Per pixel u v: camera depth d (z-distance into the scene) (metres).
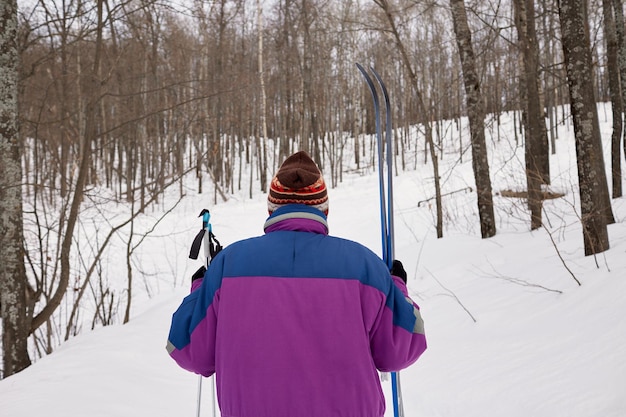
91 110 6.31
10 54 4.77
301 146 28.42
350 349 1.27
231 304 1.31
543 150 10.00
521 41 9.49
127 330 5.75
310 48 22.94
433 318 5.70
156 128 21.42
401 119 36.84
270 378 1.25
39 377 3.79
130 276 6.90
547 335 3.99
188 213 21.23
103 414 3.02
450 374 3.87
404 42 24.23
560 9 5.33
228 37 27.14
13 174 4.78
